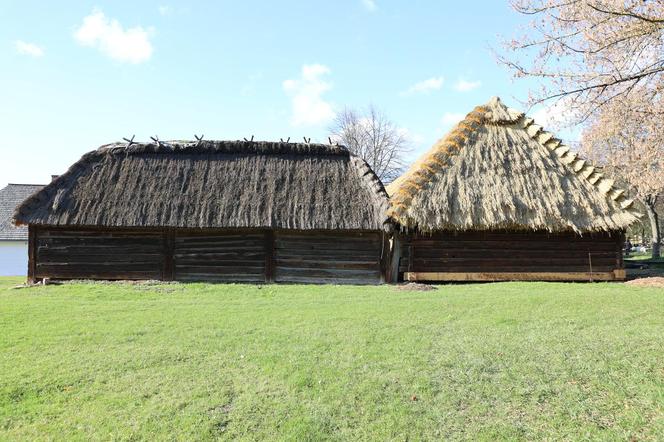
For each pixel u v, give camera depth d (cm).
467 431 496
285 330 855
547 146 1764
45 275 1585
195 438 487
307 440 482
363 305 1094
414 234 1603
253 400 562
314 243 1608
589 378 602
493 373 629
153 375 639
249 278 1597
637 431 482
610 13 812
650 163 1252
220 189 1648
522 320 901
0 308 1079
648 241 5606
